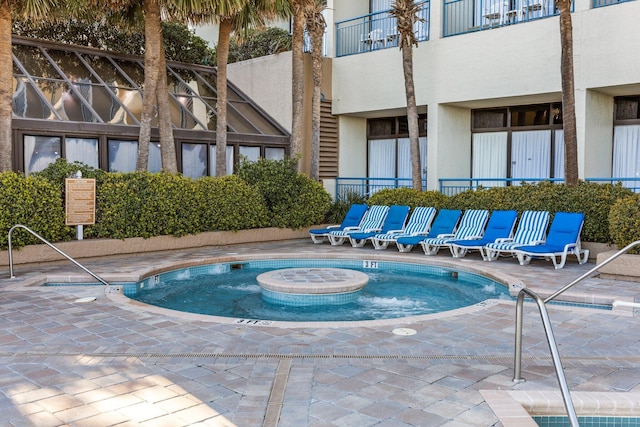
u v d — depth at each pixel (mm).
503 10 13773
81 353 5141
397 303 8039
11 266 9047
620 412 3875
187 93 15828
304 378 4477
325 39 17297
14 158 11156
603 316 6453
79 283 8969
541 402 3900
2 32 10070
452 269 10453
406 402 3984
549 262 10539
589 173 12445
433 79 14742
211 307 7844
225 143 14055
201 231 12781
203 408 3893
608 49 11711
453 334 5750
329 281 8508
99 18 15070
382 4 17453
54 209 10500
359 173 18031
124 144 12961
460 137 15461
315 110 15164
